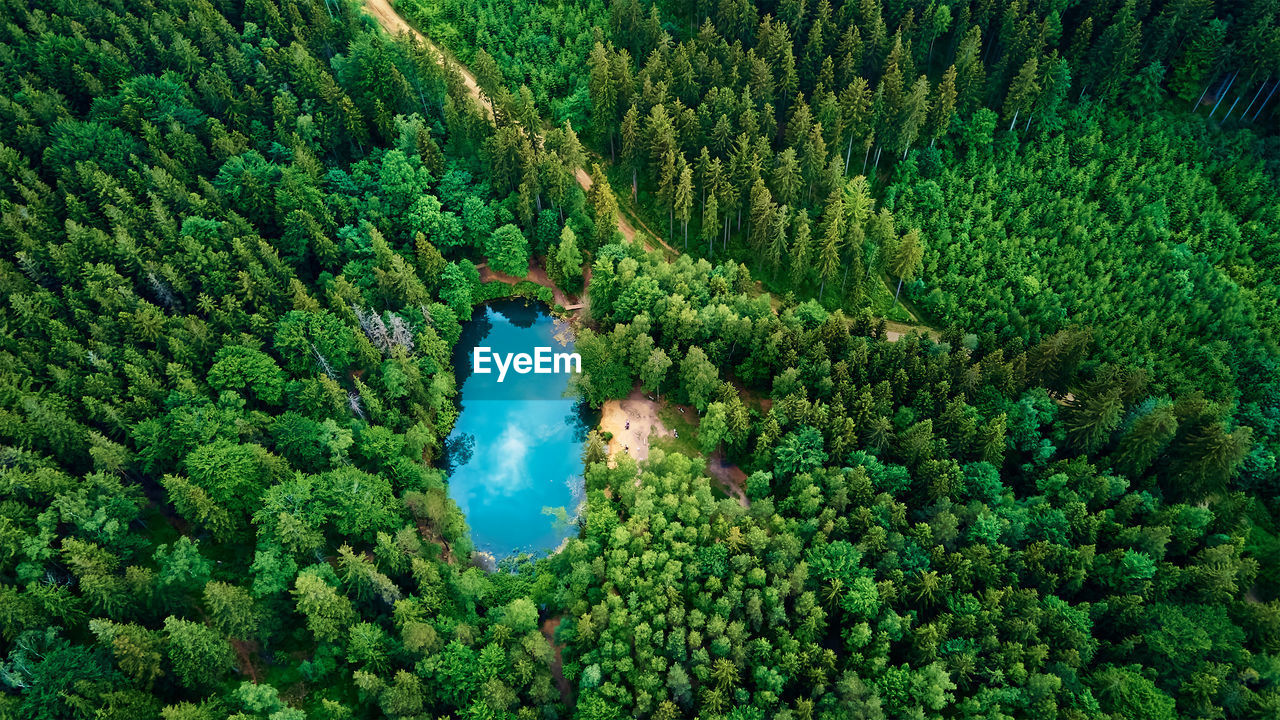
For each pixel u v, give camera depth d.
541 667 88.44
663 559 92.19
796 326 115.44
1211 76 139.62
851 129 136.00
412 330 120.62
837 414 103.19
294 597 90.31
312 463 102.75
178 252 116.81
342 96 135.12
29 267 111.38
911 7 145.25
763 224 127.31
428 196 129.88
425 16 160.75
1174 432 96.56
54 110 127.19
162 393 103.00
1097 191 137.88
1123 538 94.00
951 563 90.06
